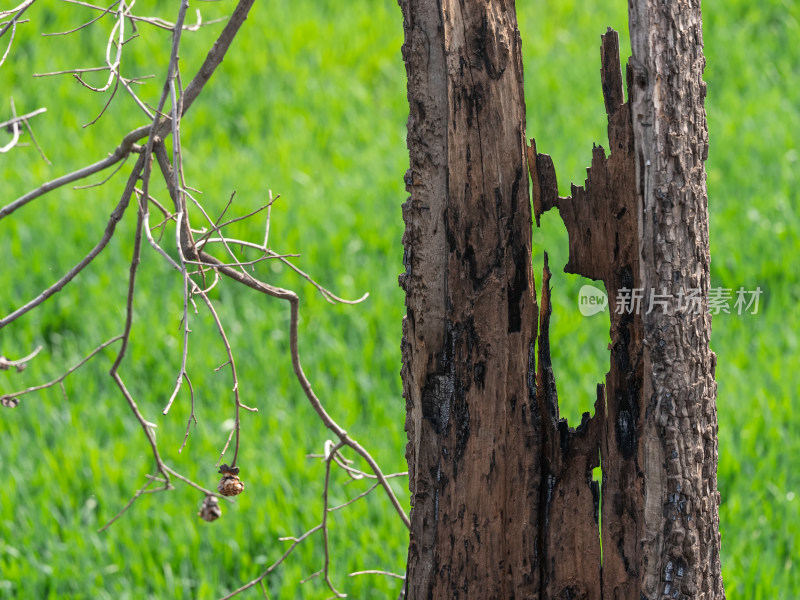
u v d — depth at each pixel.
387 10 9.72
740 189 6.61
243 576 4.02
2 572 3.99
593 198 2.17
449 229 2.16
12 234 6.28
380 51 8.96
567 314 5.54
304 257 6.03
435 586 2.32
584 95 8.00
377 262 6.08
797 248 5.94
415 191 2.18
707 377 2.10
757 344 5.19
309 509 4.24
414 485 2.37
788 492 4.31
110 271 5.97
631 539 2.24
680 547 2.10
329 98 8.16
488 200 2.15
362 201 6.65
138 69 8.23
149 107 2.28
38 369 5.21
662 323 2.04
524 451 2.24
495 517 2.27
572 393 4.87
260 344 5.30
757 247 5.96
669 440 2.07
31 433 4.85
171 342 5.35
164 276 6.00
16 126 2.23
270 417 4.82
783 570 3.92
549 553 2.30
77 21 8.64
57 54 8.24
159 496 4.41
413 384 2.29
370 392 4.99
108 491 4.42
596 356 5.29
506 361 2.20
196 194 6.55
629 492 2.22
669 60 1.99
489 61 2.12
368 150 7.38
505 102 2.13
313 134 7.68
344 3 9.77
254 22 9.09
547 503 2.29
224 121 7.84
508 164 2.15
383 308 5.59
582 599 2.30
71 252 6.06
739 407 4.70
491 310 2.19
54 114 7.66
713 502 2.15
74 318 5.65
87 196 6.70
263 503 4.28
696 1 2.03
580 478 2.28
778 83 8.18
